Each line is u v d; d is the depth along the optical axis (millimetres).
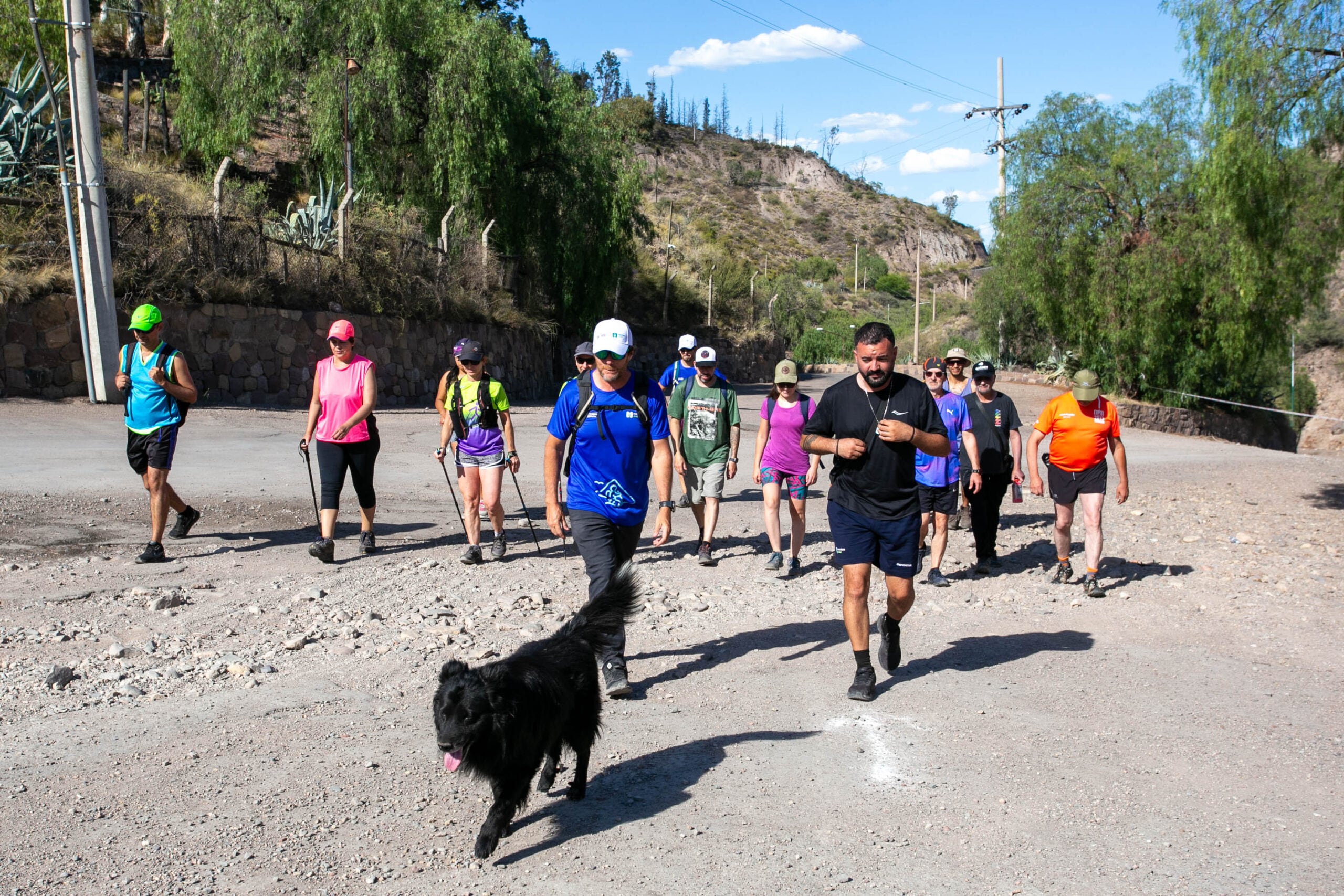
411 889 3428
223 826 3820
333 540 8430
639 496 5613
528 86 30797
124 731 4723
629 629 6840
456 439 8703
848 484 5453
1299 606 7797
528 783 3656
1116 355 34125
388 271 23938
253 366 19797
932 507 8375
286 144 36188
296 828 3826
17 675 5363
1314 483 17719
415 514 11086
